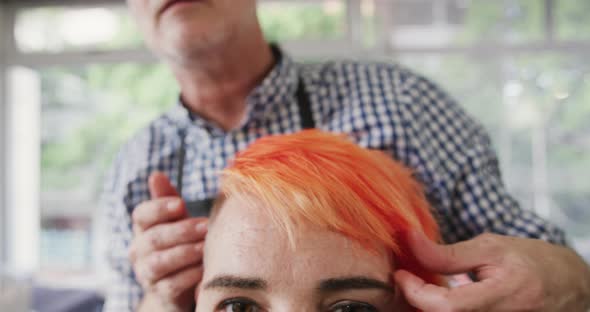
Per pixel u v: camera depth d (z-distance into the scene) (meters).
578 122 2.29
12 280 1.55
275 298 0.37
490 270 0.41
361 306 0.38
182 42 0.56
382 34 2.38
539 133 2.31
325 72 0.69
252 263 0.38
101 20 2.51
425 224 0.46
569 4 2.31
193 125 0.67
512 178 2.33
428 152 0.60
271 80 0.63
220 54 0.59
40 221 2.63
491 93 2.33
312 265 0.37
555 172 2.31
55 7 2.52
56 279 2.33
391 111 0.61
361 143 0.61
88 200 2.57
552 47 2.29
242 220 0.39
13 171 2.66
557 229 0.59
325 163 0.41
